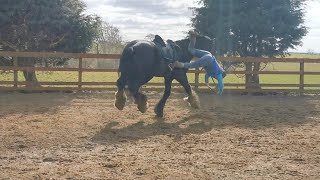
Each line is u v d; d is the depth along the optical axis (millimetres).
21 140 7938
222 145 7934
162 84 16266
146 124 9875
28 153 7070
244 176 6055
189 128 9523
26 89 15289
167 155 7113
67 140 8062
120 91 9719
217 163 6691
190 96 11258
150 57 9492
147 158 6891
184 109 12219
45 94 14953
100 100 13797
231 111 12195
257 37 18844
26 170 6102
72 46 18156
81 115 10812
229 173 6180
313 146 7984
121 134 8727
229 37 18531
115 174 5988
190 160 6828
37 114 10773
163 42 10117
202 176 5988
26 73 16641
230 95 16312
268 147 7859
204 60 10469
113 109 11914
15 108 11656
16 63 15242
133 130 9156
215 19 18375
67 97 14328
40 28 17000
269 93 17047
